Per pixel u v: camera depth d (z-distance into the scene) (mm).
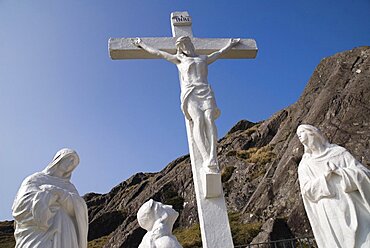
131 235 22422
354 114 18906
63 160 5590
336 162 5656
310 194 5570
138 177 38469
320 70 26641
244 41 7816
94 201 36594
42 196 4906
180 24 7793
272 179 18797
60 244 4812
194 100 6516
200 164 6305
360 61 22781
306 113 24562
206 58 7148
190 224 22094
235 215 18938
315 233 5551
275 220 15711
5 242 31750
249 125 36062
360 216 5230
